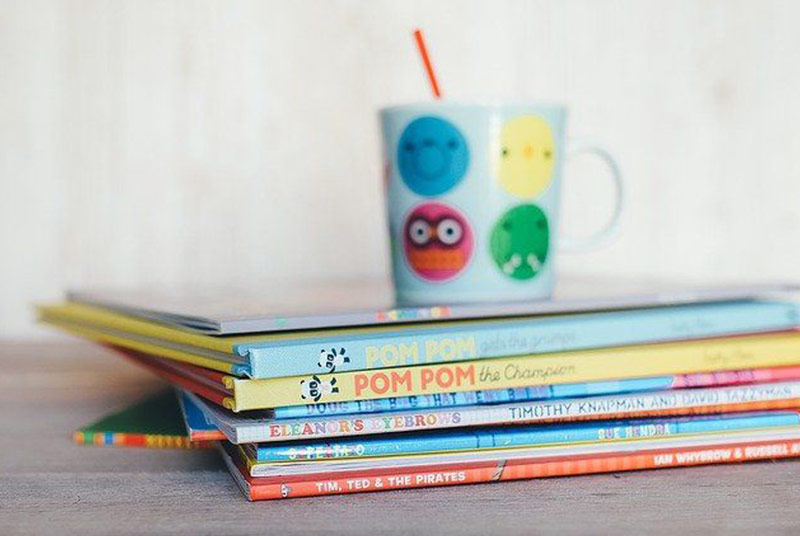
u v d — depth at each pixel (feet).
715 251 4.06
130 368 3.42
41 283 3.98
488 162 2.25
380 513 1.73
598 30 4.00
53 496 1.87
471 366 1.90
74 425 2.50
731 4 4.03
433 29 3.93
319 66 3.92
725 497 1.83
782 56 4.04
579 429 1.92
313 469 1.79
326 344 1.80
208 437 1.85
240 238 3.94
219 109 3.92
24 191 3.94
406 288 2.34
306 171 3.93
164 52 3.92
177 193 3.94
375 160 3.93
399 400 1.86
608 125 4.02
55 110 3.92
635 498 1.82
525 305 2.08
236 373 1.77
